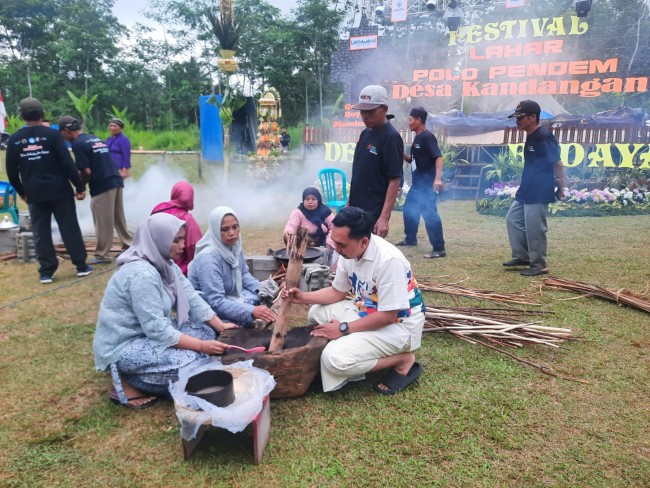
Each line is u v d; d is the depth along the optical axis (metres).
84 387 3.09
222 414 2.23
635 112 13.48
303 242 2.87
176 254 2.90
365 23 21.84
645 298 4.38
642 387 3.01
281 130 20.12
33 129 5.00
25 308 4.48
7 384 3.12
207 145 16.30
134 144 25.92
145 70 39.31
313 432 2.62
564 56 20.77
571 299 4.48
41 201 5.06
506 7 18.12
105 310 2.80
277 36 32.66
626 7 20.73
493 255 6.16
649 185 9.95
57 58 37.97
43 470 2.35
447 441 2.53
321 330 3.03
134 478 2.30
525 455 2.41
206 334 3.15
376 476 2.29
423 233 7.70
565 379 3.11
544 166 5.00
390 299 2.86
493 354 3.48
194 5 38.03
